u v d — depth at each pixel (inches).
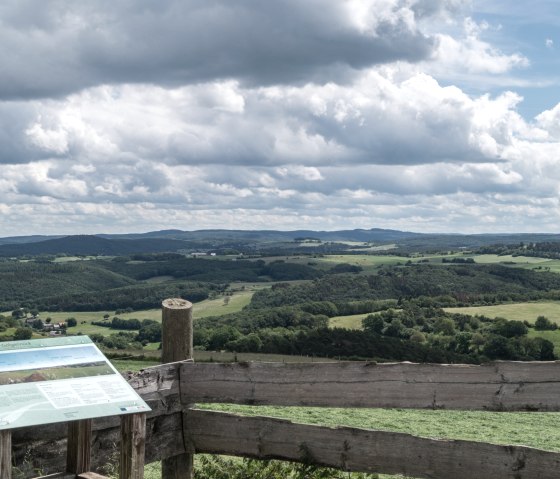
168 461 255.8
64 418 163.5
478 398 221.5
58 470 221.5
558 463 199.2
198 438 251.3
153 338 3189.0
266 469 263.9
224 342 2662.4
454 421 775.7
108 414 169.3
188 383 250.7
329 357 2635.3
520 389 218.1
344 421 703.1
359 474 245.9
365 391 231.9
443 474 213.9
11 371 176.6
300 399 238.1
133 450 181.8
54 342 193.6
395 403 228.5
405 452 219.1
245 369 244.5
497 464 206.8
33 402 166.6
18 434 212.5
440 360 2864.2
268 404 241.3
